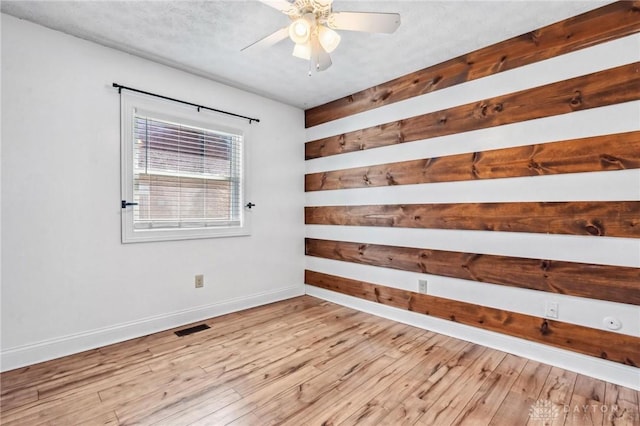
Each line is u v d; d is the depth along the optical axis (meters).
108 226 2.47
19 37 2.10
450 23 2.15
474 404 1.74
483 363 2.20
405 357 2.29
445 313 2.71
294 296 3.91
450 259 2.67
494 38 2.33
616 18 1.91
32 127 2.15
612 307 1.94
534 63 2.22
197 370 2.10
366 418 1.63
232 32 2.27
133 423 1.58
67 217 2.29
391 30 1.72
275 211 3.69
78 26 2.19
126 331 2.56
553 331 2.16
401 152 3.00
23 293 2.12
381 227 3.18
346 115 3.52
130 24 2.17
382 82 3.14
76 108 2.32
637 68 1.85
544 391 1.86
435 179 2.76
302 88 3.30
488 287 2.46
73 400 1.76
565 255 2.11
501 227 2.38
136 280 2.62
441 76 2.71
